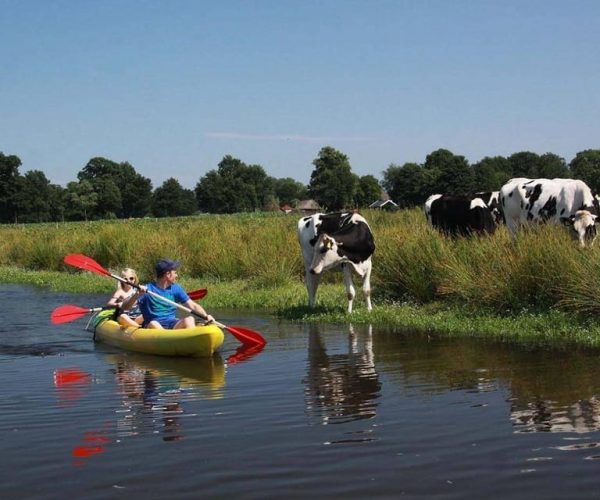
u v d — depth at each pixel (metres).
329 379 8.38
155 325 10.99
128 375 8.96
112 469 5.46
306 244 14.08
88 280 21.62
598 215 14.42
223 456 5.71
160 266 11.12
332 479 5.19
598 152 91.62
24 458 5.75
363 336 11.26
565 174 98.88
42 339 11.95
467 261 13.41
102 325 11.71
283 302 15.09
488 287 12.34
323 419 6.71
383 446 5.88
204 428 6.49
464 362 9.05
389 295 14.52
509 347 9.93
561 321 10.96
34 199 130.62
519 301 12.09
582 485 4.97
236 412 7.02
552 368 8.53
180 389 8.10
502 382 7.93
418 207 26.48
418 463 5.47
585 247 12.01
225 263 19.73
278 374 8.76
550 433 6.11
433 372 8.55
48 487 5.13
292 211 64.44
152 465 5.53
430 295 13.73
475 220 17.00
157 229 27.72
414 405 7.12
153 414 7.02
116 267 24.09
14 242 31.62
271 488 5.05
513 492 4.89
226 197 150.75
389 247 15.01
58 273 24.62
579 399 7.14
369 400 7.37
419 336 11.11
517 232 13.80
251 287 17.33
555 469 5.27
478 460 5.50
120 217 151.25
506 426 6.34
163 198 150.75
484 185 84.50
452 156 97.62
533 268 12.06
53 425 6.67
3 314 15.10
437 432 6.22
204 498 4.90
